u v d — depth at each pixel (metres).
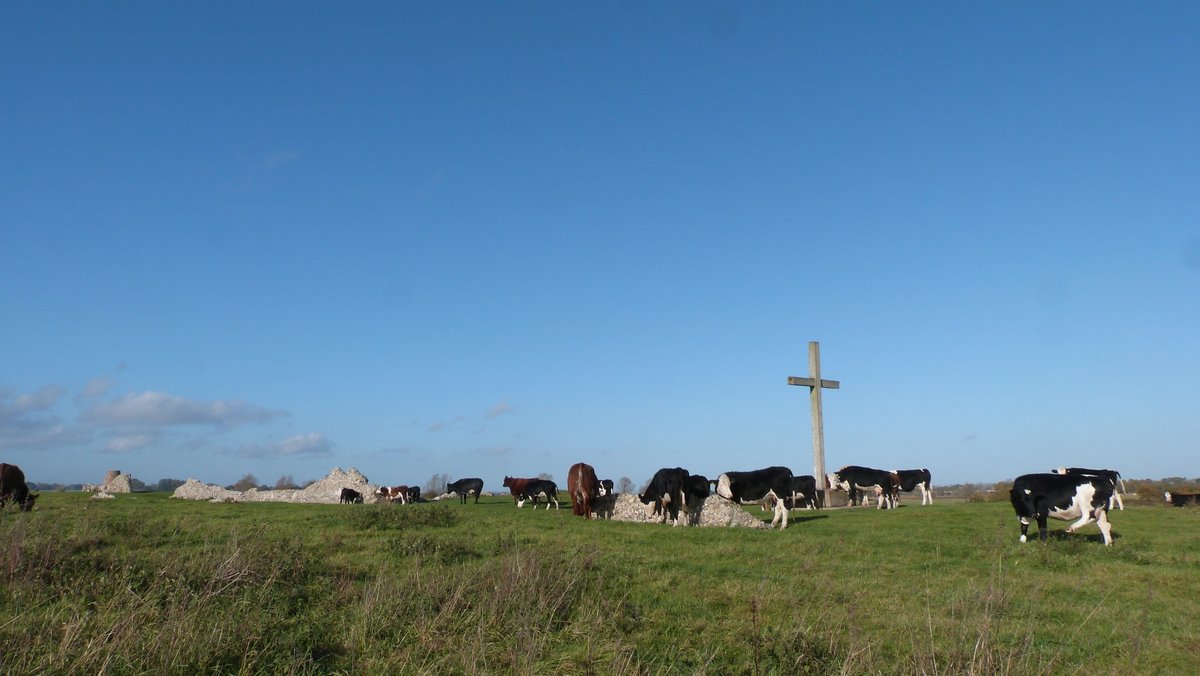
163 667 7.83
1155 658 9.80
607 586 12.47
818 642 9.34
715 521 24.69
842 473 37.78
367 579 12.37
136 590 10.58
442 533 19.36
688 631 10.44
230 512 26.67
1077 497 18.83
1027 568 15.68
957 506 30.77
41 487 69.88
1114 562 16.41
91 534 14.39
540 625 10.00
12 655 7.66
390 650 9.07
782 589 12.69
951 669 8.33
